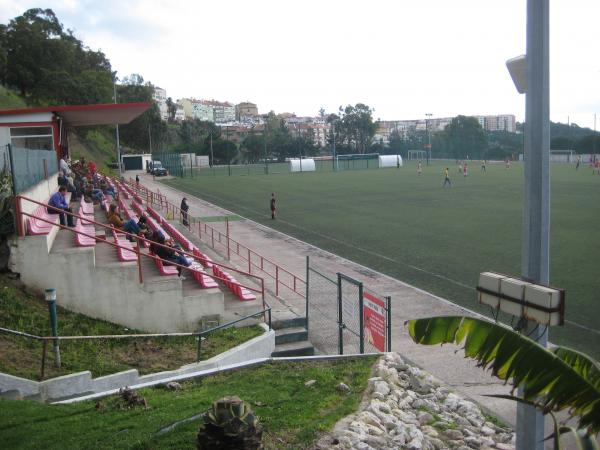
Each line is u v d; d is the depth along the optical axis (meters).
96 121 30.19
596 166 78.19
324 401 7.80
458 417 7.73
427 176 73.88
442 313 15.05
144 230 15.96
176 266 13.72
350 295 12.43
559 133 187.75
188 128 148.50
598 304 15.30
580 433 4.20
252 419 5.24
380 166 101.94
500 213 35.06
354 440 6.46
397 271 20.08
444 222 31.56
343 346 12.62
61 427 6.93
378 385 8.26
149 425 6.92
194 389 8.64
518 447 5.39
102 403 7.87
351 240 26.78
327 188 56.69
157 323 12.48
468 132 152.00
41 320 10.91
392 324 14.15
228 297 14.36
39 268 11.75
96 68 93.38
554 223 30.36
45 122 25.06
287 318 13.55
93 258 12.00
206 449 5.09
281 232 29.70
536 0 5.23
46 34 78.94
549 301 4.57
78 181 24.75
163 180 73.06
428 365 11.34
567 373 4.21
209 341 11.92
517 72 5.48
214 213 38.19
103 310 12.13
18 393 8.27
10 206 11.83
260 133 180.75
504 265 20.61
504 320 14.34
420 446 6.57
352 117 156.88
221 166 115.62
